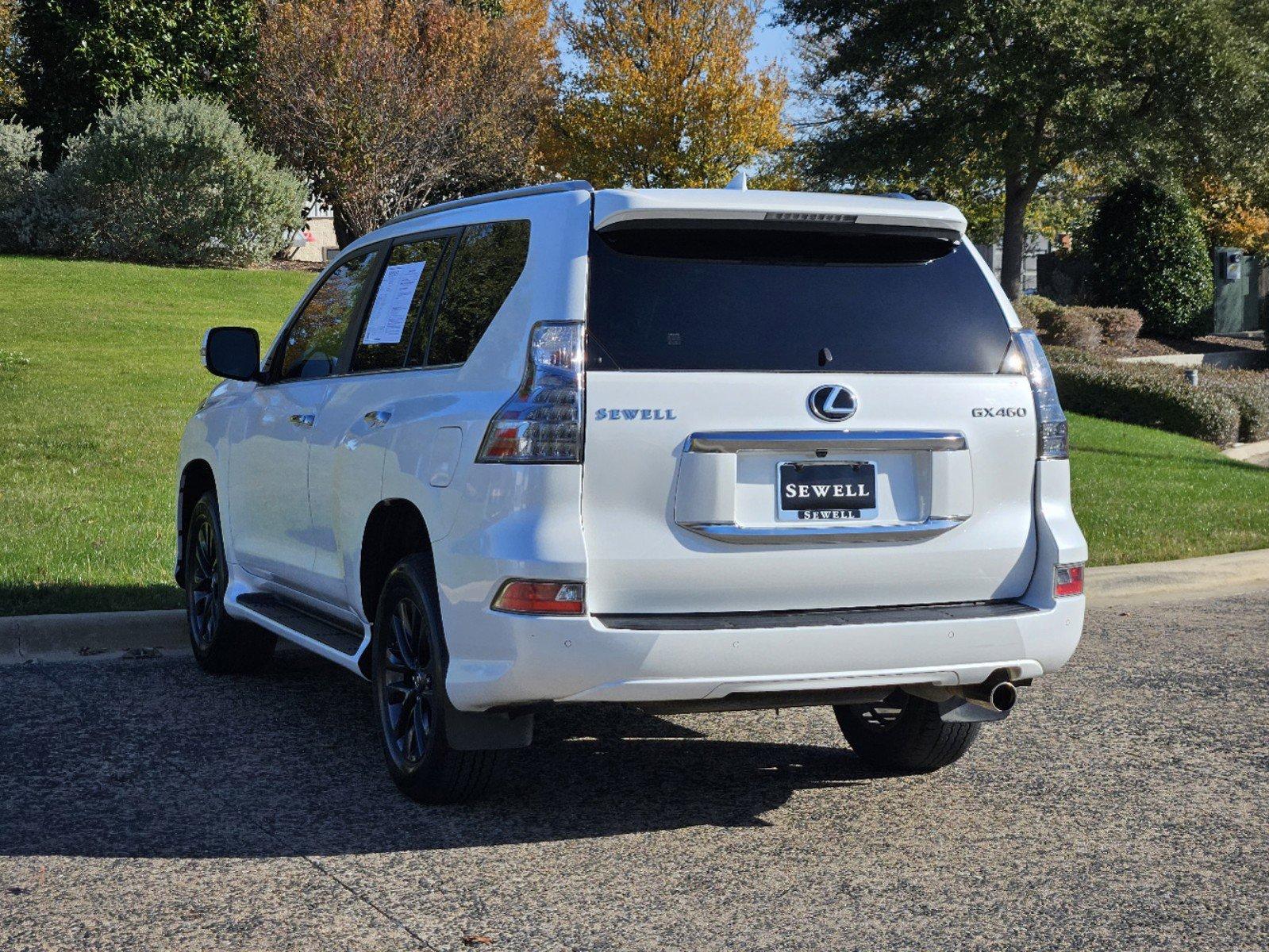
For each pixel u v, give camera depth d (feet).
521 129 111.14
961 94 86.63
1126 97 83.97
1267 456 57.36
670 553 13.05
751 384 13.30
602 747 17.83
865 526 13.65
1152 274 94.79
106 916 11.96
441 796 14.73
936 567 13.97
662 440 13.03
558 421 12.85
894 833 14.51
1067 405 64.13
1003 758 17.48
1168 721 19.31
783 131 125.39
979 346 14.42
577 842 14.03
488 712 13.56
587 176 125.08
